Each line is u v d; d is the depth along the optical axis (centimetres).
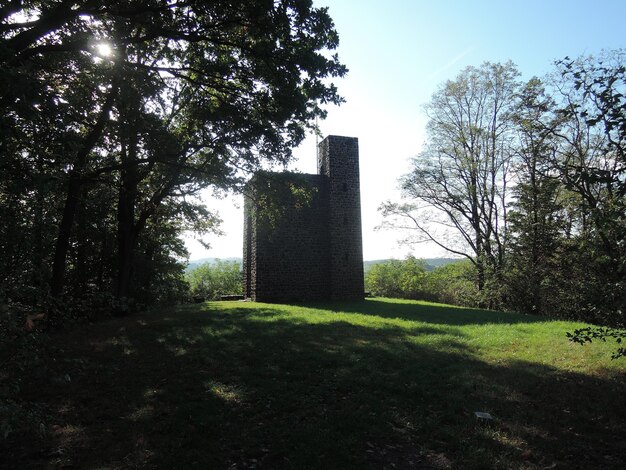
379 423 596
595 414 639
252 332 1208
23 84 398
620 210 515
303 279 2617
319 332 1220
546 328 1298
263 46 1108
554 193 2420
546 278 2461
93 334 1230
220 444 537
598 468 491
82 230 1991
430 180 3306
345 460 496
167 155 1351
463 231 3350
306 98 1225
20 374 702
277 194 1772
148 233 2516
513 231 2692
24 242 1013
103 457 502
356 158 2780
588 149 2050
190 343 1079
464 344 1091
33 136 518
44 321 465
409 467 489
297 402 675
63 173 595
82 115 926
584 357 925
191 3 997
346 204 2725
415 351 1001
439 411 648
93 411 642
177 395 702
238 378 791
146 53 1271
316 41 1127
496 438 557
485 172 3092
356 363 882
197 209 2277
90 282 2128
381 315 1681
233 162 1634
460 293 3384
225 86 1243
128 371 848
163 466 479
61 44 886
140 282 2505
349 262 2697
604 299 620
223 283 5888
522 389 743
